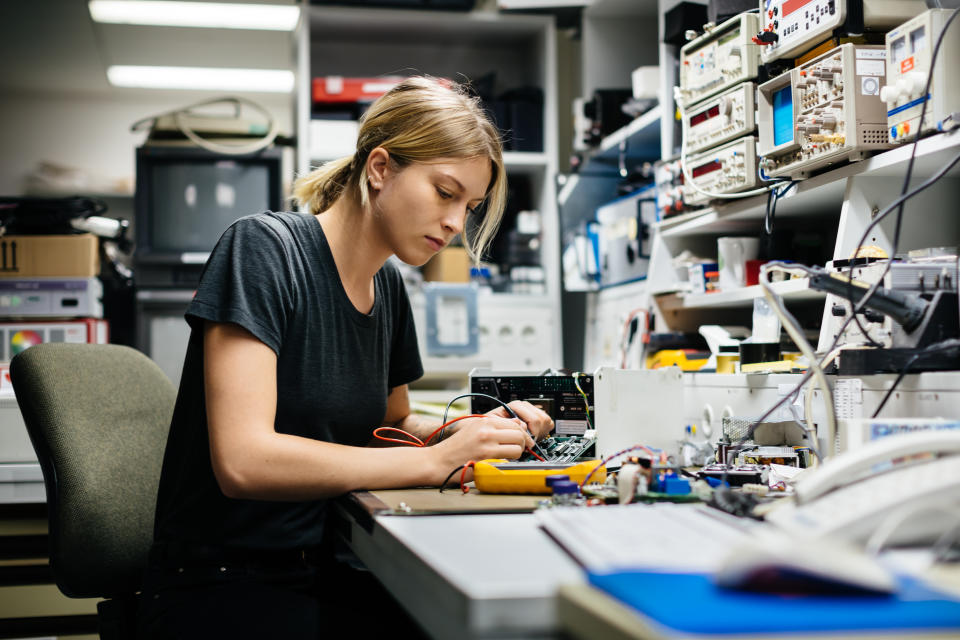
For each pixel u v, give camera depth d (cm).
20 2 336
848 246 134
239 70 416
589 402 145
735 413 148
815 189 148
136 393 149
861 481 69
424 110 123
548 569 59
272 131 312
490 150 126
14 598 182
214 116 312
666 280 213
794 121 142
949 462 63
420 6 321
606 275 277
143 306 300
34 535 184
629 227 256
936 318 102
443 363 277
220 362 111
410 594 69
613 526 70
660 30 226
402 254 126
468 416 133
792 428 129
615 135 268
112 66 407
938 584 51
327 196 138
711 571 54
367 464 110
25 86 436
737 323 216
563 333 348
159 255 300
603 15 307
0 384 246
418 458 113
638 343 233
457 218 125
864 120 129
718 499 82
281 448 107
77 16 348
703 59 176
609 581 51
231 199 308
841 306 123
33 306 279
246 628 107
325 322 125
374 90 317
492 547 69
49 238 281
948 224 138
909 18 130
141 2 333
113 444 140
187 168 307
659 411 132
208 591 113
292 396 122
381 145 124
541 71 338
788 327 101
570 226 312
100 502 133
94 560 132
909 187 137
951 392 94
